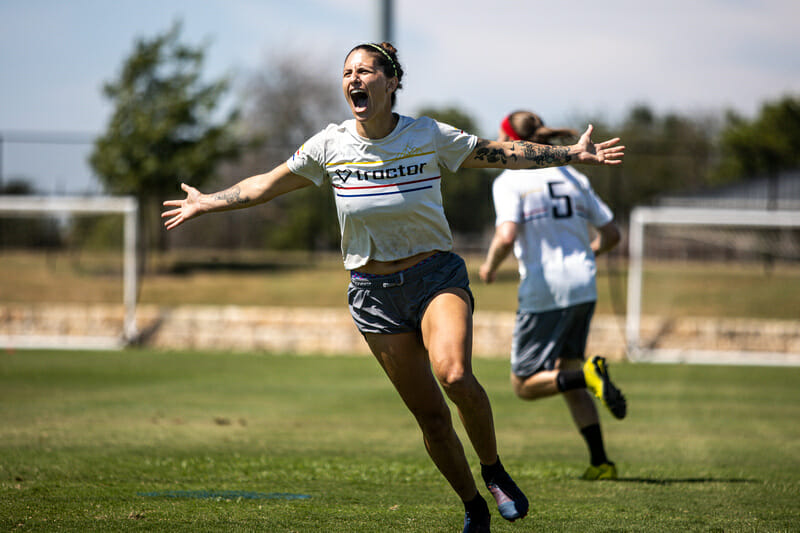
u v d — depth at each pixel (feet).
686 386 120.37
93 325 167.12
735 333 160.25
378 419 85.61
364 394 105.70
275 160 230.07
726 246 213.87
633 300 160.86
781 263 209.97
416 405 38.63
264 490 49.70
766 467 61.52
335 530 39.68
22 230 207.00
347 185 37.86
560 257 59.77
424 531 39.78
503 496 37.88
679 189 209.15
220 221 225.76
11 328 166.71
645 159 206.18
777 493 50.49
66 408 88.53
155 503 45.14
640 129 281.95
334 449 67.41
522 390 59.88
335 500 47.01
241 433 75.20
